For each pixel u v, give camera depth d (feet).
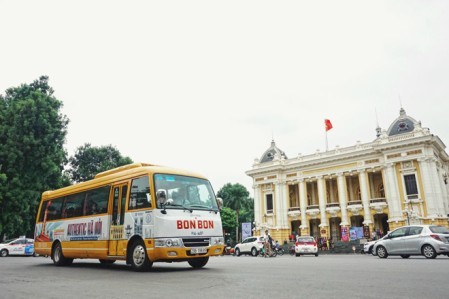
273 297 18.19
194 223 34.19
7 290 22.61
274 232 165.07
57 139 113.29
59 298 19.21
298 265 40.98
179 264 44.52
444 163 155.63
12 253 97.76
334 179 162.40
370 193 152.15
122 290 21.53
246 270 33.73
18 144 104.47
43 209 51.88
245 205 241.35
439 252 50.60
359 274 28.25
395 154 136.15
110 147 181.06
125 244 35.22
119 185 38.37
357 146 149.48
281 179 169.07
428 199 125.90
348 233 140.77
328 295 18.45
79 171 172.55
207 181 38.91
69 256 43.62
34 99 113.50
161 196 32.65
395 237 56.29
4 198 99.25
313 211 157.17
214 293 19.75
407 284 21.86
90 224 40.93
